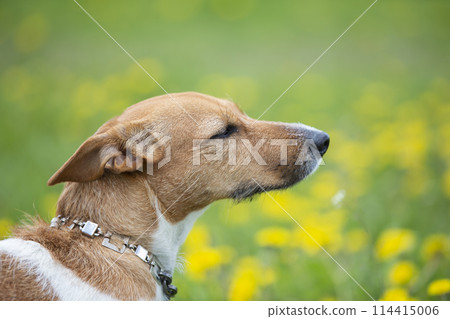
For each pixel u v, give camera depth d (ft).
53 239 17.30
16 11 65.82
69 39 60.80
